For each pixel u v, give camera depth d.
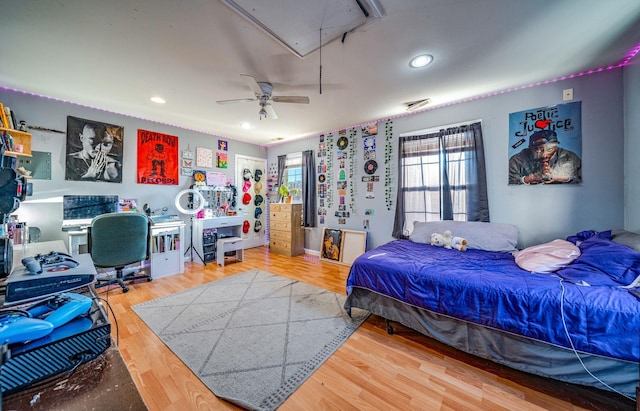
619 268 1.52
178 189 4.08
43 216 2.87
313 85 2.55
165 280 3.28
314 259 4.40
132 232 2.81
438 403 1.36
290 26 1.63
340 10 1.49
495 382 1.51
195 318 2.26
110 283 2.89
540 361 1.45
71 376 0.57
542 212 2.61
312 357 1.73
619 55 2.07
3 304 0.85
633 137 2.10
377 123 3.81
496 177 2.84
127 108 3.21
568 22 1.65
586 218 2.40
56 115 2.93
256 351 1.79
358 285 2.19
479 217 2.92
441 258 2.28
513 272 1.84
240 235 4.68
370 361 1.70
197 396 1.40
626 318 1.25
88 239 2.69
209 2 1.45
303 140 4.85
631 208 2.13
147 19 1.59
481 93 2.81
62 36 1.76
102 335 0.67
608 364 1.30
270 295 2.79
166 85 2.54
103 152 3.30
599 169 2.34
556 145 2.52
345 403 1.36
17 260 1.45
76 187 3.09
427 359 1.73
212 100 2.93
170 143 3.97
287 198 4.87
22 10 1.49
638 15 1.58
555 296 1.43
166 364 1.65
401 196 3.50
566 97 2.46
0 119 2.32
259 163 5.45
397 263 2.10
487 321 1.58
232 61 2.09
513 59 2.11
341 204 4.27
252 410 1.31
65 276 0.96
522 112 2.68
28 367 0.53
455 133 3.07
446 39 1.82
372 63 2.14
